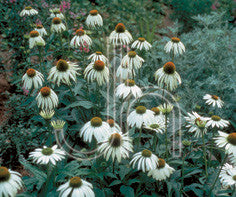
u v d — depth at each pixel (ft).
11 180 5.63
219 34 15.71
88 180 8.24
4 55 14.76
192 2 22.61
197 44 16.07
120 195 7.67
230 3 23.71
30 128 11.19
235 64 14.84
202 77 15.12
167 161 7.97
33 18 14.01
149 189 7.89
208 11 22.67
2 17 14.29
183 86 14.14
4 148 10.33
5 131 11.05
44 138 9.97
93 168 7.18
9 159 10.21
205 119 8.07
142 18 21.88
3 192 5.42
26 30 13.78
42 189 6.50
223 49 15.72
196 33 16.81
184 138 9.77
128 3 23.04
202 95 13.15
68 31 12.89
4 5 14.53
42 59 11.25
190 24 22.62
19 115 11.86
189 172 8.30
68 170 6.59
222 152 9.77
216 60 15.15
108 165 7.59
